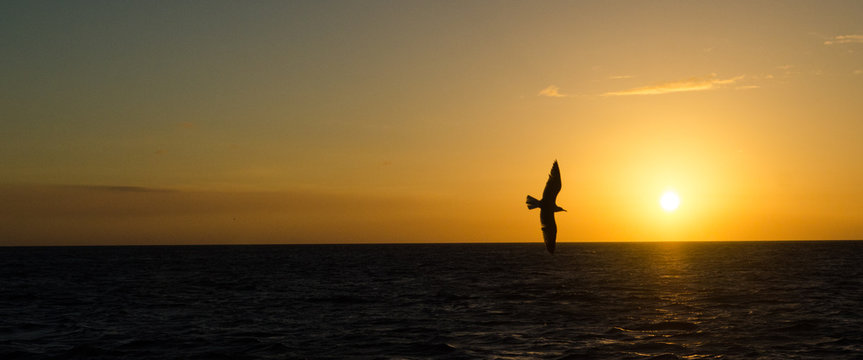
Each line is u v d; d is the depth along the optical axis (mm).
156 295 55969
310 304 48281
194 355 29406
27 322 38781
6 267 111312
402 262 131250
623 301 48344
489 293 55562
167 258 166250
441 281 71750
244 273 91188
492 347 30516
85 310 44875
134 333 34844
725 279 71375
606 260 137375
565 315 40688
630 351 29438
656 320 38188
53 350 30375
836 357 28047
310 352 29828
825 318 38438
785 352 29062
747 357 28172
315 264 123375
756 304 45875
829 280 68812
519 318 39562
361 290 60406
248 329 36156
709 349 29766
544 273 86375
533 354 28969
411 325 37156
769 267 98375
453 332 34594
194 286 66062
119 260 150875
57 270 101125
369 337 33344
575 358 28109
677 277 75625
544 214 13781
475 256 174000
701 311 42188
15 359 28656
